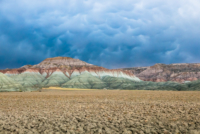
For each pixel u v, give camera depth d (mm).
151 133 9773
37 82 199125
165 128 10430
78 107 19062
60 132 10414
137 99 27906
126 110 16359
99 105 20469
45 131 10617
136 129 10336
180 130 9992
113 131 10242
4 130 11086
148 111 15445
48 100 28453
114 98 30688
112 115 14227
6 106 21328
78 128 10922
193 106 17766
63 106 20234
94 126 11273
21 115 15148
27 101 27234
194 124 10867
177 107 17188
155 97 31719
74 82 194000
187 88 142500
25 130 10883
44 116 14562
